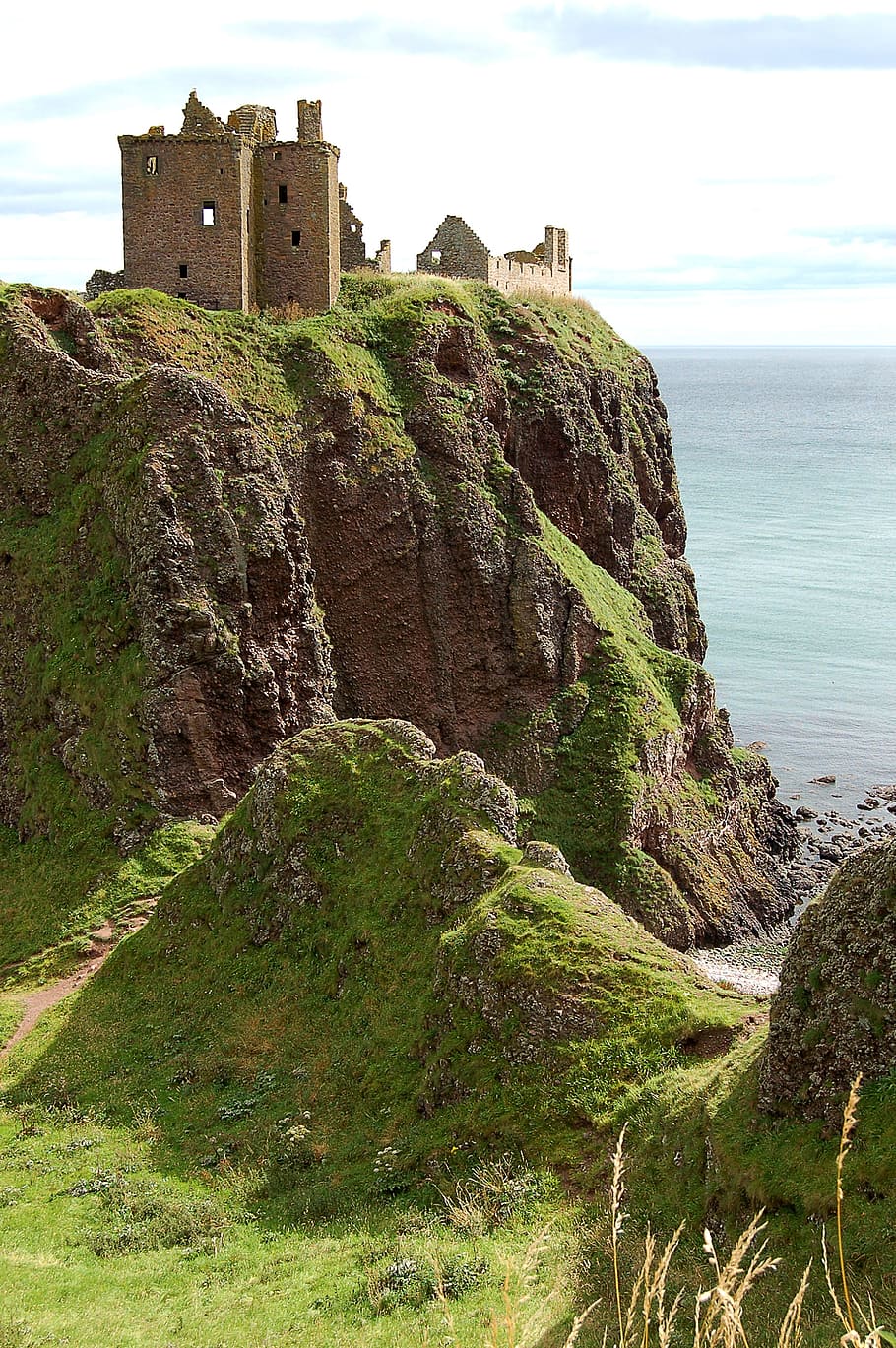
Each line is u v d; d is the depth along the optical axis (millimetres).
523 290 97938
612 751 73312
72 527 55906
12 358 59469
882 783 88188
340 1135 30766
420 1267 22406
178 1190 29078
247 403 69250
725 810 77062
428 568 73625
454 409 77438
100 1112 33906
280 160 78312
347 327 77938
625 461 93375
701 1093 24938
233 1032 36438
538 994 29531
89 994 41094
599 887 69375
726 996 29297
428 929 35344
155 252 75750
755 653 122500
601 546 88125
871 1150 20672
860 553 176375
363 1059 32938
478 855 35125
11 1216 28312
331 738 42625
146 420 54406
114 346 66250
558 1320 19516
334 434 71750
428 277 86812
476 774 37781
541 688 75312
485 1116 28078
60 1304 23016
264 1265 24438
